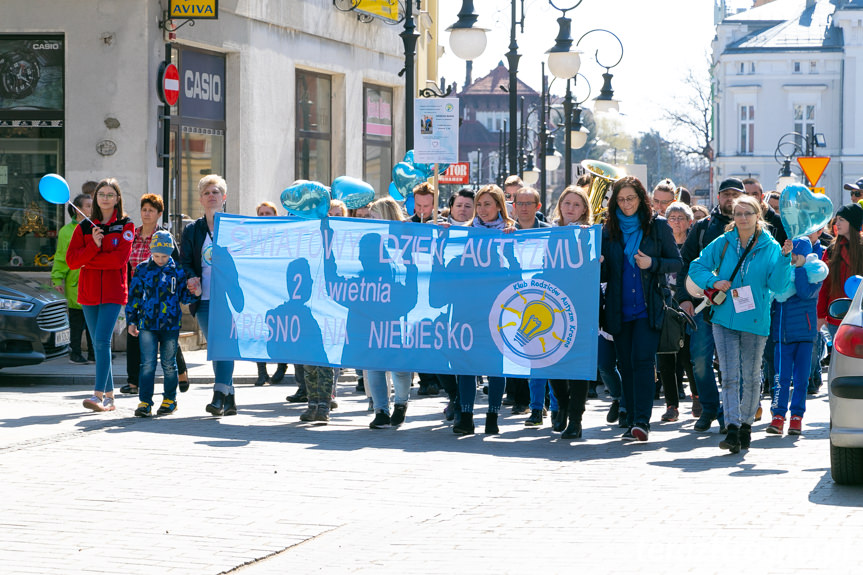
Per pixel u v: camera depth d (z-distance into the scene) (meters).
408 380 11.66
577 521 7.61
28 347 15.04
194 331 19.77
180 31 19.97
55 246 19.48
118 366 17.12
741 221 10.05
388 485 8.77
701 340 11.34
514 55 23.91
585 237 10.95
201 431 11.14
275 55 22.70
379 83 27.33
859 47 74.00
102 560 6.71
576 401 11.00
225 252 12.16
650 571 6.34
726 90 76.69
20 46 19.45
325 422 11.81
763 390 14.26
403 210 15.20
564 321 11.02
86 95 19.23
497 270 11.26
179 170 20.41
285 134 23.22
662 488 8.63
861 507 7.91
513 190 14.75
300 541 7.18
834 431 8.52
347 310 11.77
